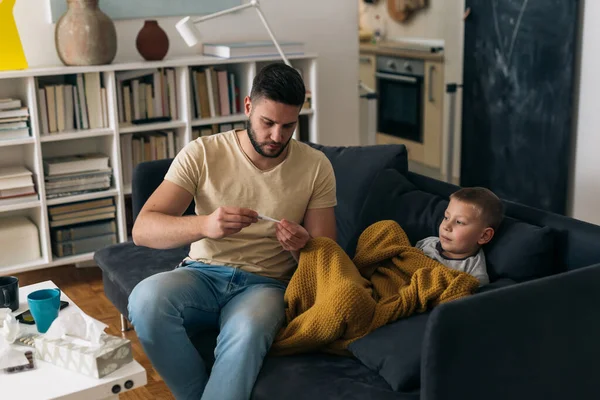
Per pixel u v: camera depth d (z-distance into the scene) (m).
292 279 2.09
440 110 5.03
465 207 2.09
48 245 3.38
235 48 3.62
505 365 1.60
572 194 3.85
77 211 3.46
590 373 1.73
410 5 5.42
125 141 3.56
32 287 2.29
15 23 3.32
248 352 1.88
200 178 2.19
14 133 3.26
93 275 3.60
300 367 1.88
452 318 1.52
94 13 3.33
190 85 3.64
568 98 3.73
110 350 1.75
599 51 3.57
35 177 3.38
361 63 5.90
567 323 1.67
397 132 5.53
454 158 4.99
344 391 1.75
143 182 2.74
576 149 3.78
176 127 3.67
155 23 3.52
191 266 2.22
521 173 4.11
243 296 2.09
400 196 2.39
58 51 3.39
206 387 1.92
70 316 1.86
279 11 4.03
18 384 1.70
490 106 4.27
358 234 2.42
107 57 3.38
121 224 3.55
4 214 3.57
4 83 3.39
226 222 1.98
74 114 3.42
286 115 2.04
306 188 2.22
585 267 1.79
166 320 1.97
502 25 4.09
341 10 4.21
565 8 3.66
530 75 3.95
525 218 2.19
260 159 2.19
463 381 1.55
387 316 1.95
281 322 2.03
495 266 2.09
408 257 2.13
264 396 1.83
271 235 2.20
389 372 1.76
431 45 5.23
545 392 1.67
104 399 1.76
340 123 4.38
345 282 1.95
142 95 3.56
